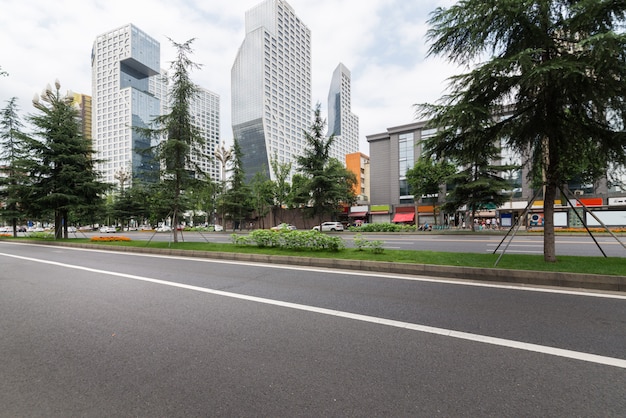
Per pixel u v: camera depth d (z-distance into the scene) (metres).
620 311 4.39
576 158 8.24
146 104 109.19
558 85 6.22
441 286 6.09
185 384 2.62
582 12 5.94
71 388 2.58
